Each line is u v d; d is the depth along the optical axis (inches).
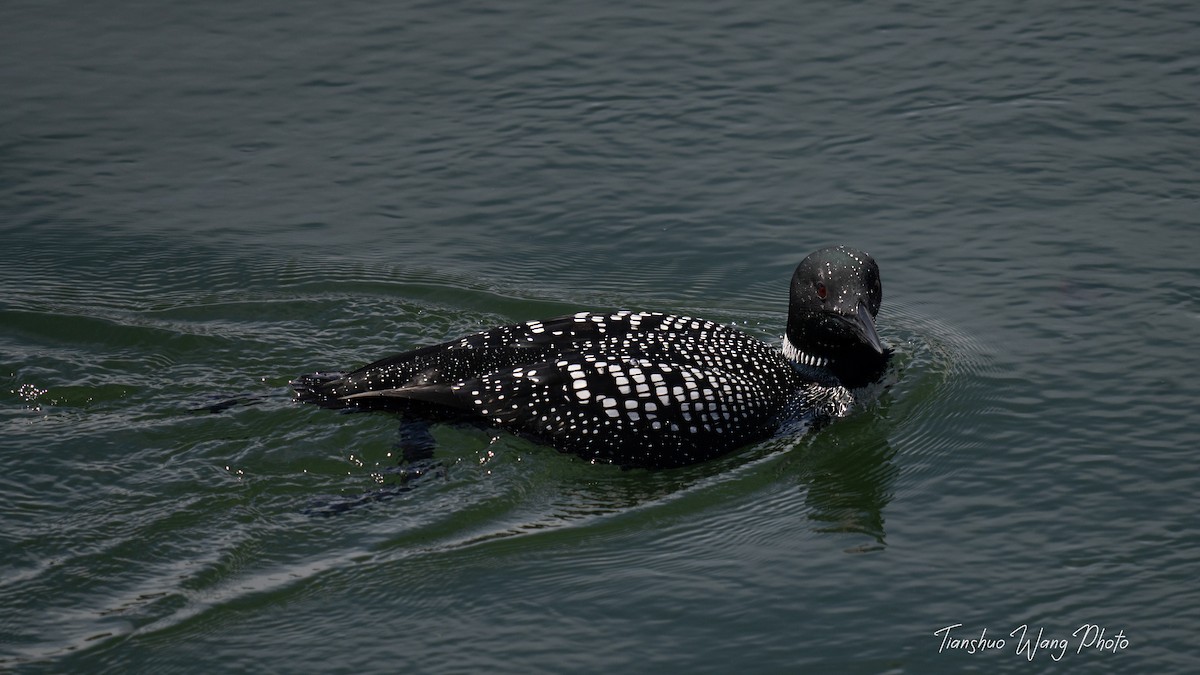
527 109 863.7
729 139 831.1
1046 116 840.9
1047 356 642.8
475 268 724.7
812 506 549.0
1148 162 792.3
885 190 781.9
